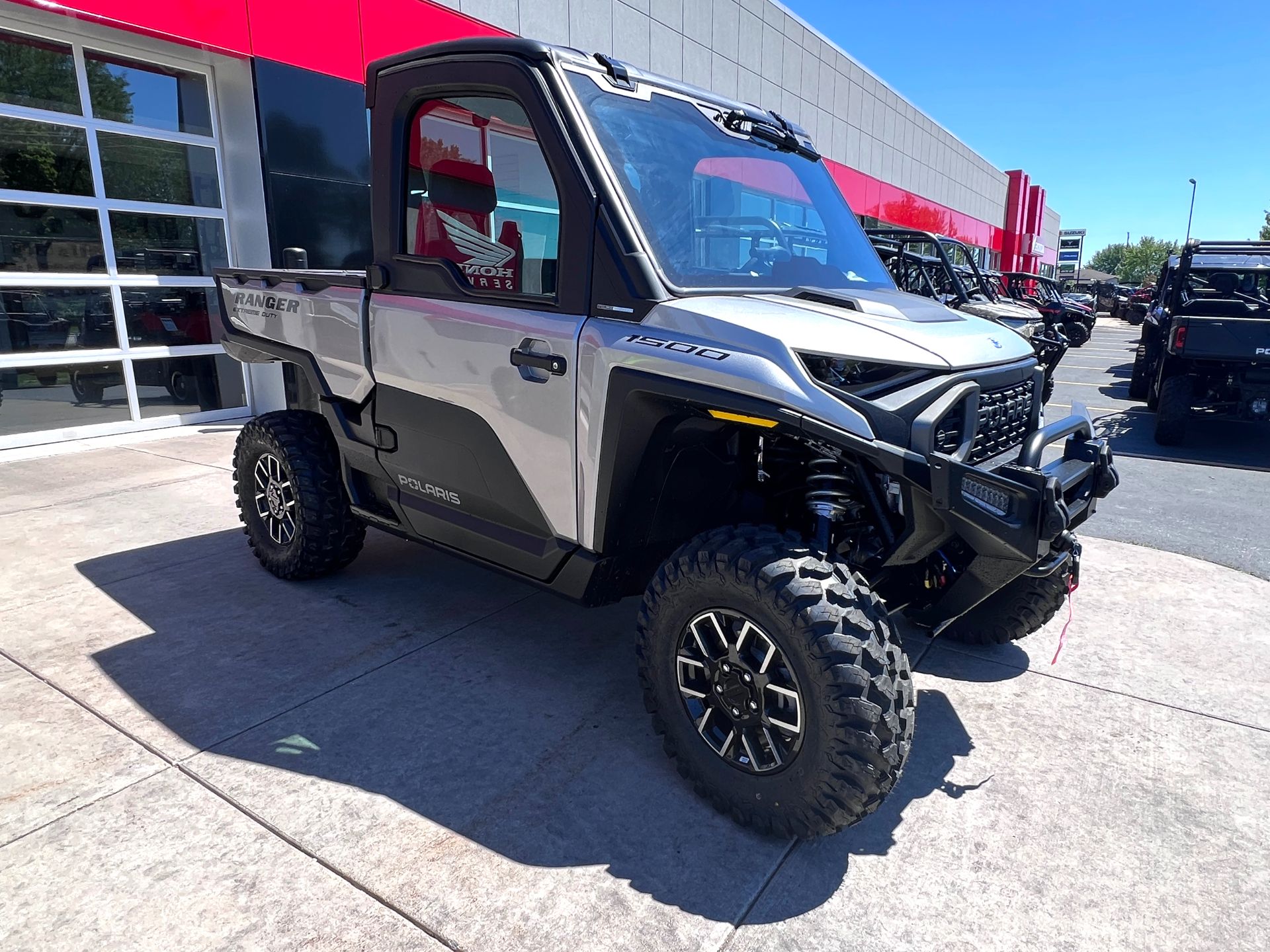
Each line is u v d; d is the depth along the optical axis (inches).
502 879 84.6
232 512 209.6
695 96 123.3
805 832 88.2
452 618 148.6
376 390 130.9
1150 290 1317.7
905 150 992.2
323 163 334.3
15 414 280.2
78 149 288.4
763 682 88.7
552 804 97.0
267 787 98.8
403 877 84.5
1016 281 534.0
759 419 86.3
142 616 146.9
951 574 103.7
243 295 162.7
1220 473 282.0
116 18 268.2
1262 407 319.3
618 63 111.3
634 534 105.6
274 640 138.4
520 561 116.9
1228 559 191.0
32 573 167.2
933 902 83.4
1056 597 128.6
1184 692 128.3
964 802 100.1
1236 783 104.6
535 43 102.3
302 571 158.2
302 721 113.7
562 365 101.2
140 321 313.4
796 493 106.7
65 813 93.2
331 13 328.5
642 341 94.3
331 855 87.4
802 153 141.4
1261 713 122.2
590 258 99.8
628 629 146.1
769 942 77.6
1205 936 79.6
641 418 95.7
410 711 117.0
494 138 107.8
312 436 153.8
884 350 91.4
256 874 84.4
